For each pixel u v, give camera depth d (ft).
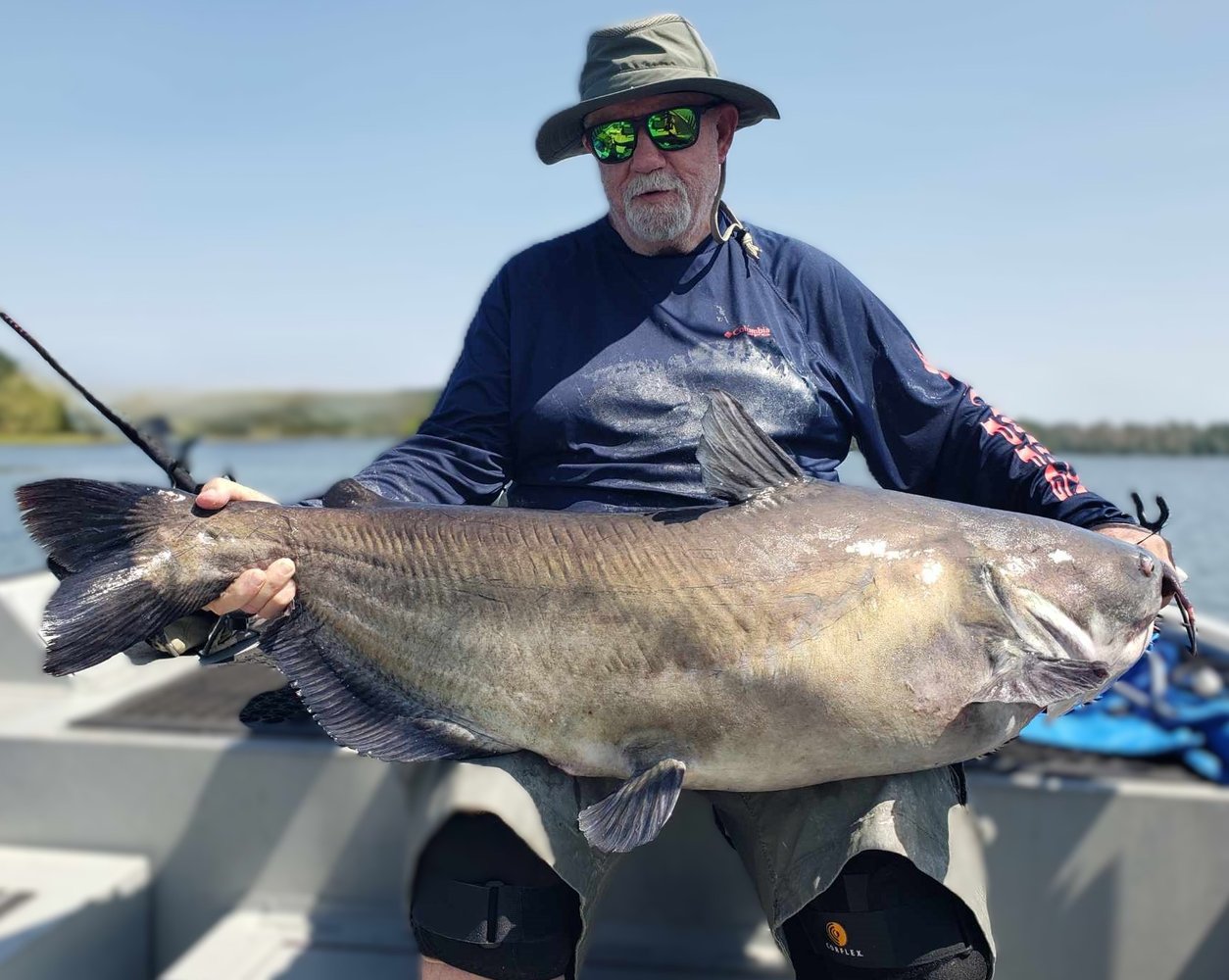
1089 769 9.94
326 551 7.72
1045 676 6.98
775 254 9.32
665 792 6.91
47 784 10.96
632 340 8.87
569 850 7.33
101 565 7.38
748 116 9.64
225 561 7.63
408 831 9.30
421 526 7.70
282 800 10.69
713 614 7.02
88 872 10.53
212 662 7.86
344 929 10.29
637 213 8.86
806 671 6.95
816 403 8.79
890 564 7.14
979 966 7.04
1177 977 9.43
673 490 8.39
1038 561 7.42
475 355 9.41
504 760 7.63
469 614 7.41
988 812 9.60
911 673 7.00
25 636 13.55
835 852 7.09
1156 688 10.81
